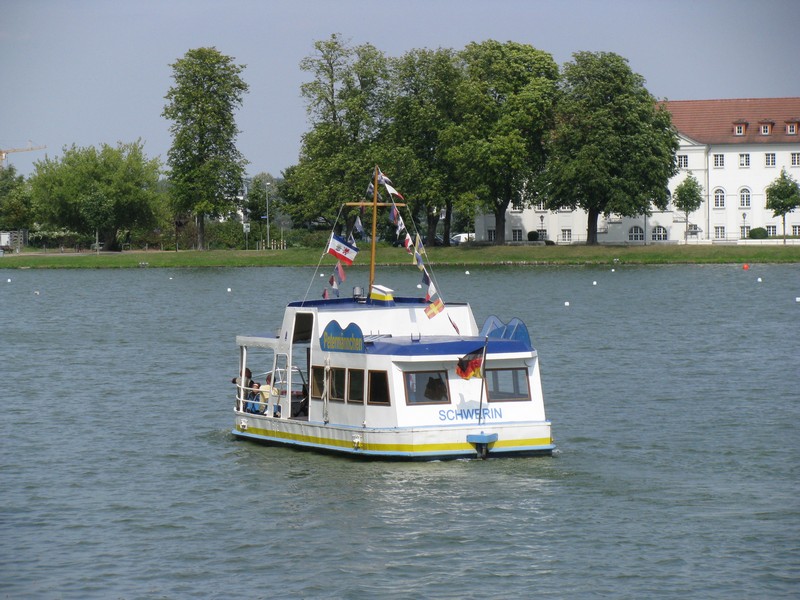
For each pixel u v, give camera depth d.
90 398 105.69
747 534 61.16
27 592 54.66
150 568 57.56
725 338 148.50
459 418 72.94
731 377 112.62
